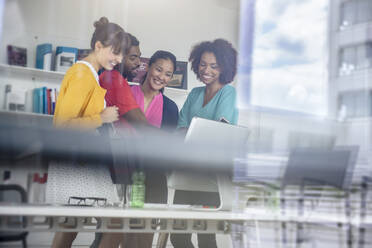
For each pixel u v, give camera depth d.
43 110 2.94
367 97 5.22
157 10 3.37
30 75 3.04
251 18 4.23
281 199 1.76
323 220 2.17
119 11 3.25
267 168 2.89
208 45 3.57
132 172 1.50
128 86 2.91
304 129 4.75
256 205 1.52
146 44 3.31
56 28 3.15
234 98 3.47
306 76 4.98
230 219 1.32
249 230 1.43
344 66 5.24
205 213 1.24
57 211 1.08
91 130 2.61
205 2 3.64
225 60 3.60
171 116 3.10
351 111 5.23
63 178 1.45
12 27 3.04
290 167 2.20
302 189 2.12
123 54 3.11
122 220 1.16
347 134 5.16
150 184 1.83
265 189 1.67
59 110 2.65
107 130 2.71
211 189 1.47
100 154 1.53
